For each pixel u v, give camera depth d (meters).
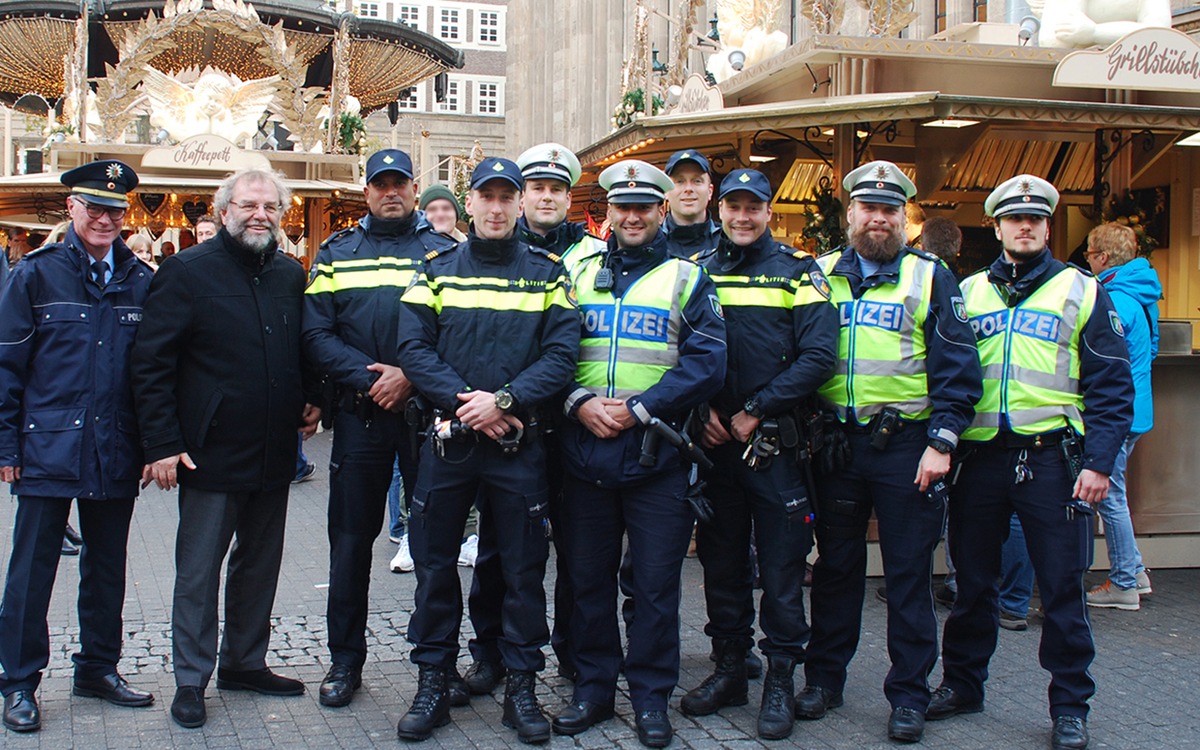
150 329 4.87
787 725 4.81
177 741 4.64
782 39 10.17
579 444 4.88
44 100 19.48
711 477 5.14
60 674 5.41
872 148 9.02
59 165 13.84
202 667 4.91
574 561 4.95
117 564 5.07
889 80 8.26
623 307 4.88
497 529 4.89
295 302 5.23
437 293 4.85
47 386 4.84
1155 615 6.68
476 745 4.68
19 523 4.86
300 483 10.88
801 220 10.11
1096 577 7.44
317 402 5.42
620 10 31.06
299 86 14.83
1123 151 8.70
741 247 5.07
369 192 5.36
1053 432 4.89
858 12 13.71
